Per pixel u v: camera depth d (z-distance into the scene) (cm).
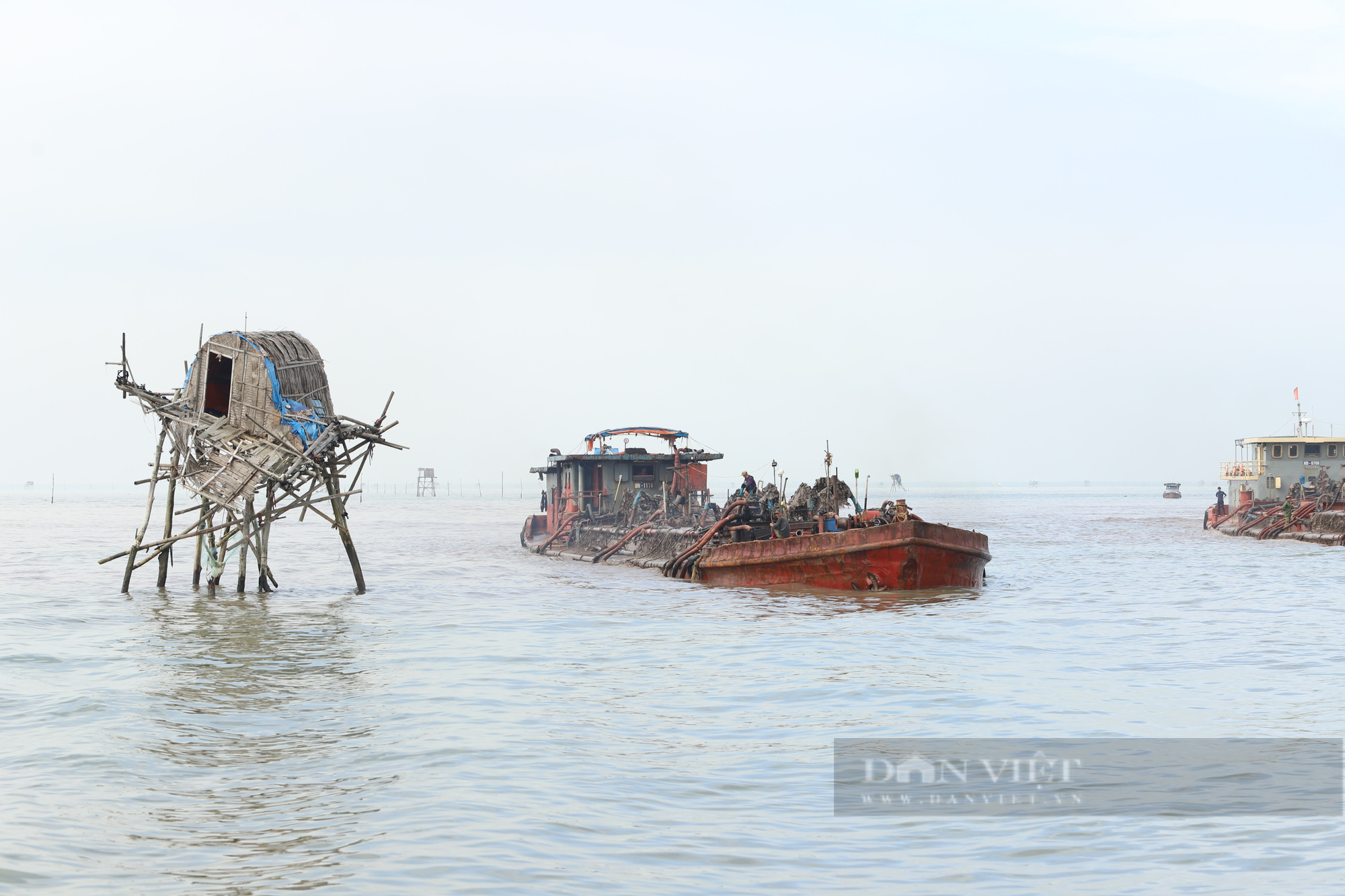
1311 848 1343
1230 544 7681
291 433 4212
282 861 1316
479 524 13438
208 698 2314
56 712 2159
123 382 4222
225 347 4250
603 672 2641
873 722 2066
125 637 3228
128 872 1277
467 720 2095
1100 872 1277
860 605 4000
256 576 5309
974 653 2891
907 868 1298
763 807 1542
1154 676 2517
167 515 4456
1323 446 8550
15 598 4231
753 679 2534
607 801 1567
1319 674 2523
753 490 5206
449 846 1369
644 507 6731
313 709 2197
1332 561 6016
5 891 1206
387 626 3509
